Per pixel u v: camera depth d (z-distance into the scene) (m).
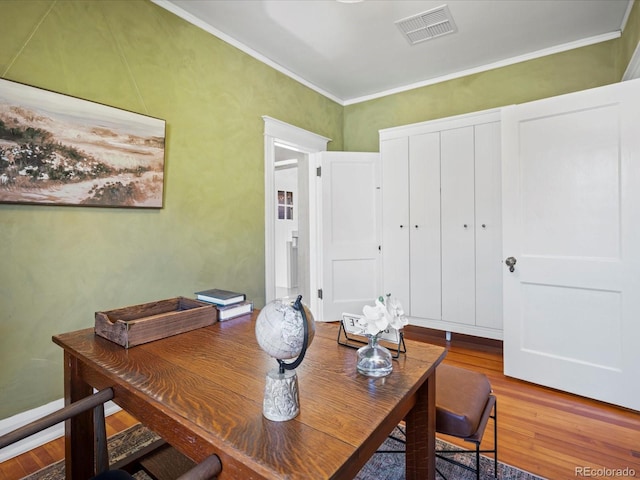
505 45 2.93
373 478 1.53
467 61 3.21
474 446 1.73
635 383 2.02
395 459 1.65
